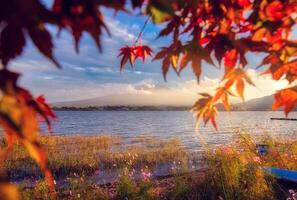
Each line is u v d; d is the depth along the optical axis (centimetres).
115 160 1566
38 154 67
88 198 761
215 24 120
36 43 68
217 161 758
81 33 73
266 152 893
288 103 137
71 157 1580
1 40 66
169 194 751
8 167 1330
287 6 118
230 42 118
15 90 68
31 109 70
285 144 1009
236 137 1005
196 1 88
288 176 685
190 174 881
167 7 78
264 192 648
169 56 121
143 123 8631
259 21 120
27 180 1221
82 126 7069
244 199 638
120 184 758
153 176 1189
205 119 145
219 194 688
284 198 645
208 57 115
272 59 127
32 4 60
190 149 2114
